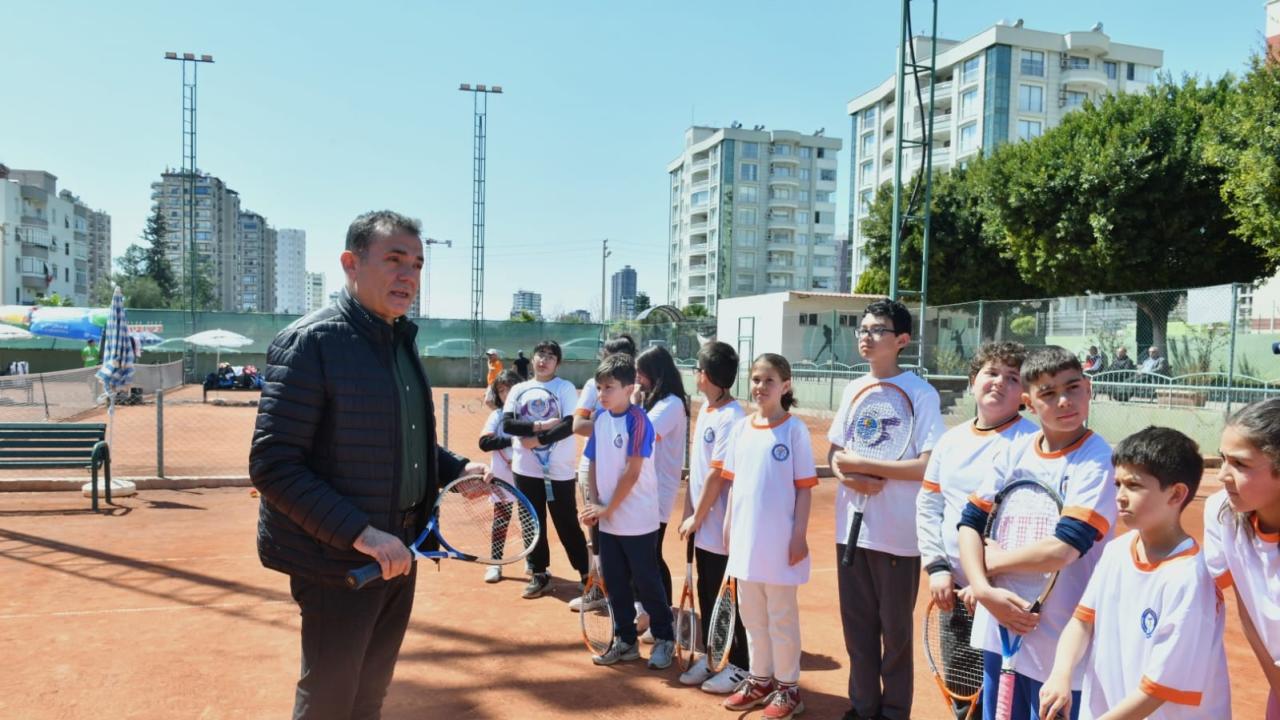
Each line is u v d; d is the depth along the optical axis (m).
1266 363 17.61
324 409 2.56
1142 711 2.19
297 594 2.63
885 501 3.51
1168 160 20.02
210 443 14.38
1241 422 2.15
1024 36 60.53
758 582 3.78
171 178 105.62
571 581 6.17
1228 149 16.58
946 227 27.66
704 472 4.45
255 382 28.97
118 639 4.70
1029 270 24.00
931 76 14.17
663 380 5.13
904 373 3.72
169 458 12.38
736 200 100.31
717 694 4.09
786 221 101.50
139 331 31.80
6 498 8.91
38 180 78.75
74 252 83.06
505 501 3.41
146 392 24.42
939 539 3.16
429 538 3.06
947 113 66.19
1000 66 60.50
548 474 5.59
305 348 2.52
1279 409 2.11
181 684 4.08
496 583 6.08
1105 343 16.89
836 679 4.34
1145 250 20.58
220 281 104.06
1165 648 2.18
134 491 9.27
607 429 4.50
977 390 3.13
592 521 4.50
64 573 6.02
